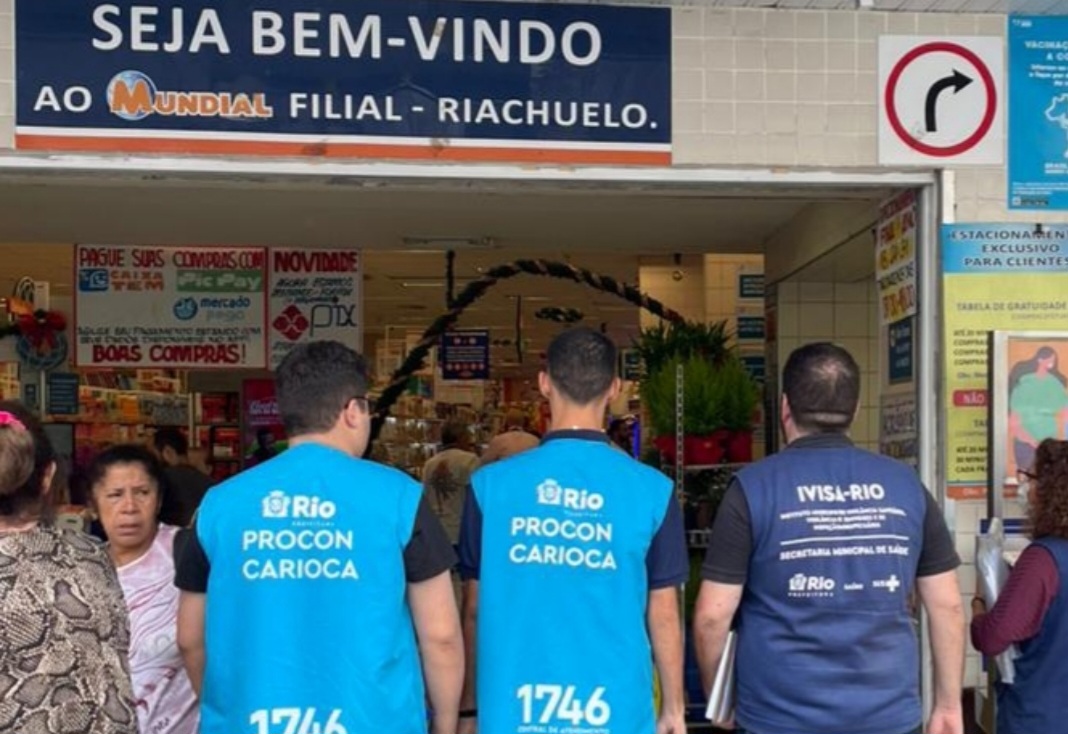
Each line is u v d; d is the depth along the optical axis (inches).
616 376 119.0
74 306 293.9
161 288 296.0
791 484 113.1
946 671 116.3
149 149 155.7
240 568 98.0
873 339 260.2
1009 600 126.1
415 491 102.2
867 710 110.4
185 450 292.5
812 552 111.3
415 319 524.1
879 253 187.5
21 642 90.9
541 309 494.6
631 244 281.4
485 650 110.7
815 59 166.1
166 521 164.1
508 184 166.1
